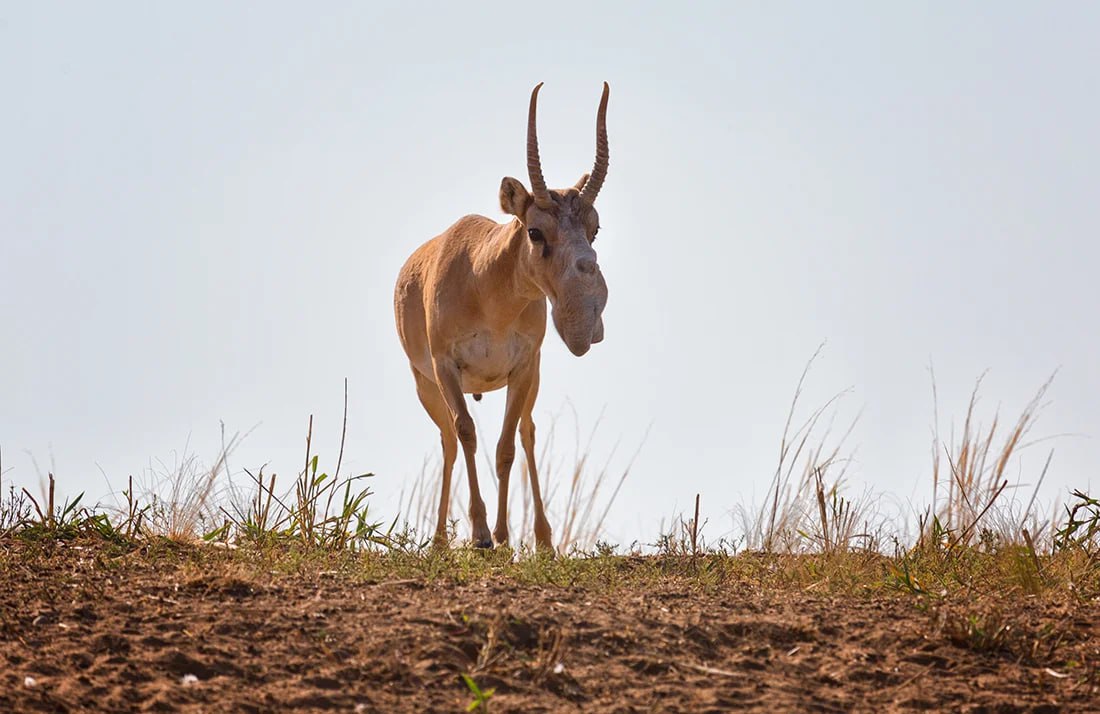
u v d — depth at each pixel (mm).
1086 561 26219
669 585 23297
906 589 23516
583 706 16688
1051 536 28016
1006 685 18188
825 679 18109
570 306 26859
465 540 28859
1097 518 27812
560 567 24156
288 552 25312
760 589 23547
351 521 28016
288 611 19609
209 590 21016
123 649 18000
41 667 17188
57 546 25609
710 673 18078
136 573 22875
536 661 17859
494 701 16656
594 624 19406
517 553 27859
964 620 20078
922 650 19359
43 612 19438
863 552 27219
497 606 20031
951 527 29000
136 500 28625
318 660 17797
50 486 27703
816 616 20703
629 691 17250
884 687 17953
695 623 19766
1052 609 22125
